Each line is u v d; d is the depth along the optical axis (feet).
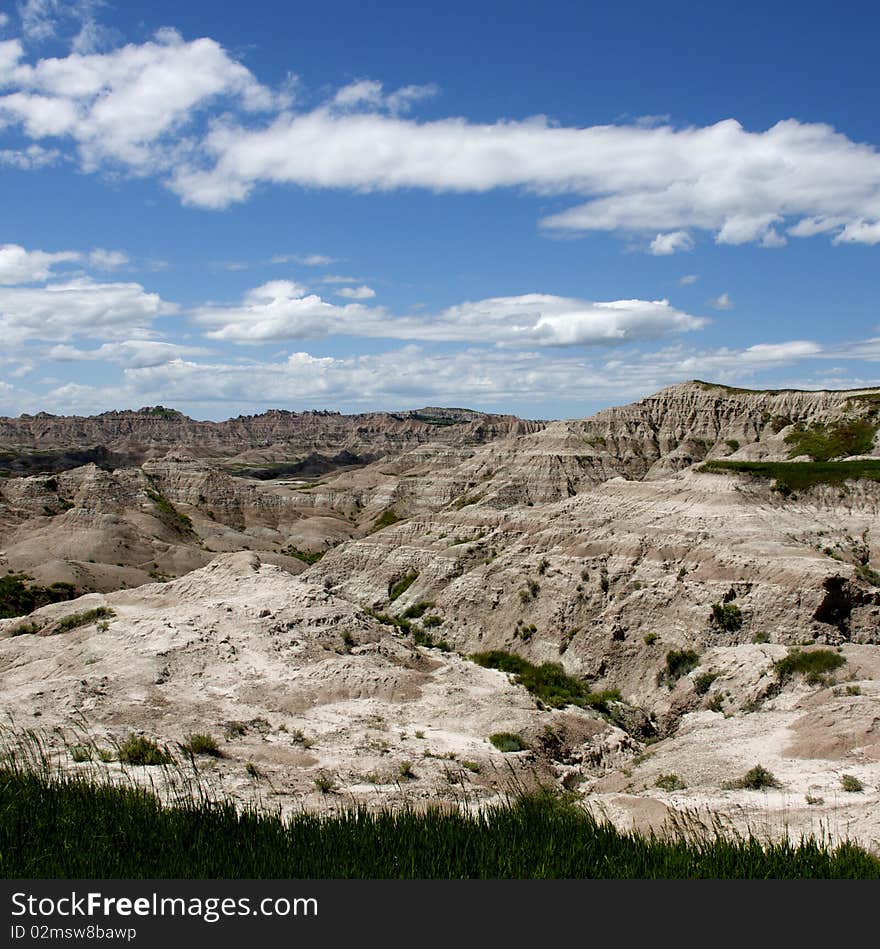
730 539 224.74
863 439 493.36
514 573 258.16
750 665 158.10
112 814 49.24
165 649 143.33
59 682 124.88
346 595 323.37
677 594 215.92
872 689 116.57
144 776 78.43
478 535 326.24
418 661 163.22
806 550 212.64
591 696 187.83
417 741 114.32
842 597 195.93
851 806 72.02
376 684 138.92
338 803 78.07
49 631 173.78
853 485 265.75
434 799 83.05
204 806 52.03
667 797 83.87
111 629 160.15
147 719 111.24
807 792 79.46
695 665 192.65
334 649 156.35
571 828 51.13
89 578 355.36
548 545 272.10
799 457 497.05
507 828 50.65
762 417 568.82
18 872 40.93
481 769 104.22
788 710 118.42
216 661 142.61
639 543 241.14
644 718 166.09
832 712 105.29
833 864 45.21
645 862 45.42
